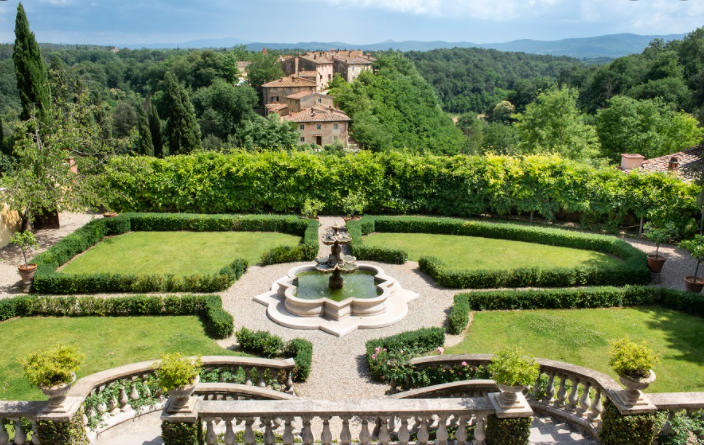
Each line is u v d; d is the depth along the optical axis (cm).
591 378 921
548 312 1748
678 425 835
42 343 1498
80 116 2519
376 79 9406
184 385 789
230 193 2972
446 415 807
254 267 2188
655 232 2025
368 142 7719
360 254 2280
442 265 2075
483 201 2966
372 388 1307
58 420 791
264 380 1231
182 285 1905
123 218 2652
